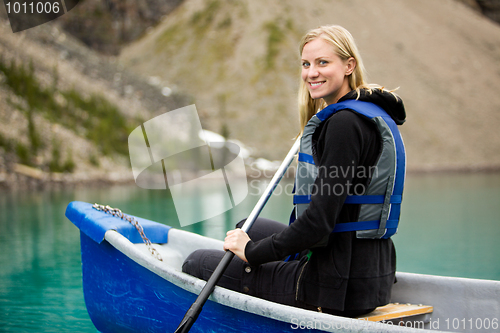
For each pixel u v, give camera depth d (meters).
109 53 47.31
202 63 40.62
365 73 1.39
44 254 4.00
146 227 2.03
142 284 1.60
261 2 44.94
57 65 24.61
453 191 12.78
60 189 13.53
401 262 3.86
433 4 51.34
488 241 4.86
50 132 17.97
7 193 11.82
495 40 47.53
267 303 1.27
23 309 2.49
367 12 46.34
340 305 1.23
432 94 38.25
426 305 1.63
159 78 40.50
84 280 1.91
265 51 39.59
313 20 43.72
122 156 19.50
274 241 1.26
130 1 50.28
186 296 1.46
